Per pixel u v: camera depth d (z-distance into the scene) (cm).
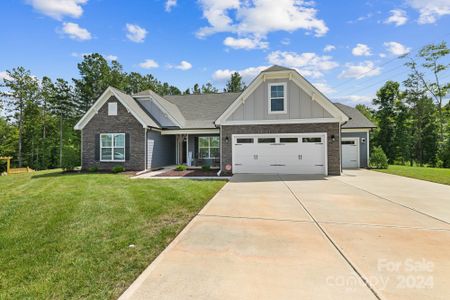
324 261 346
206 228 489
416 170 1617
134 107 1716
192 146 1958
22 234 450
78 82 3559
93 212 592
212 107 2086
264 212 607
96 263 343
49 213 581
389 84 3192
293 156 1397
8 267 331
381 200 736
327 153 1364
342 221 533
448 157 2495
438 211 613
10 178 1298
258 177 1268
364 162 1877
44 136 3231
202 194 809
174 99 2277
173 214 587
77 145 3550
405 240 424
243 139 1439
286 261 346
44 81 3203
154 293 272
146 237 441
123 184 1019
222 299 260
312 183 1073
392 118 3192
